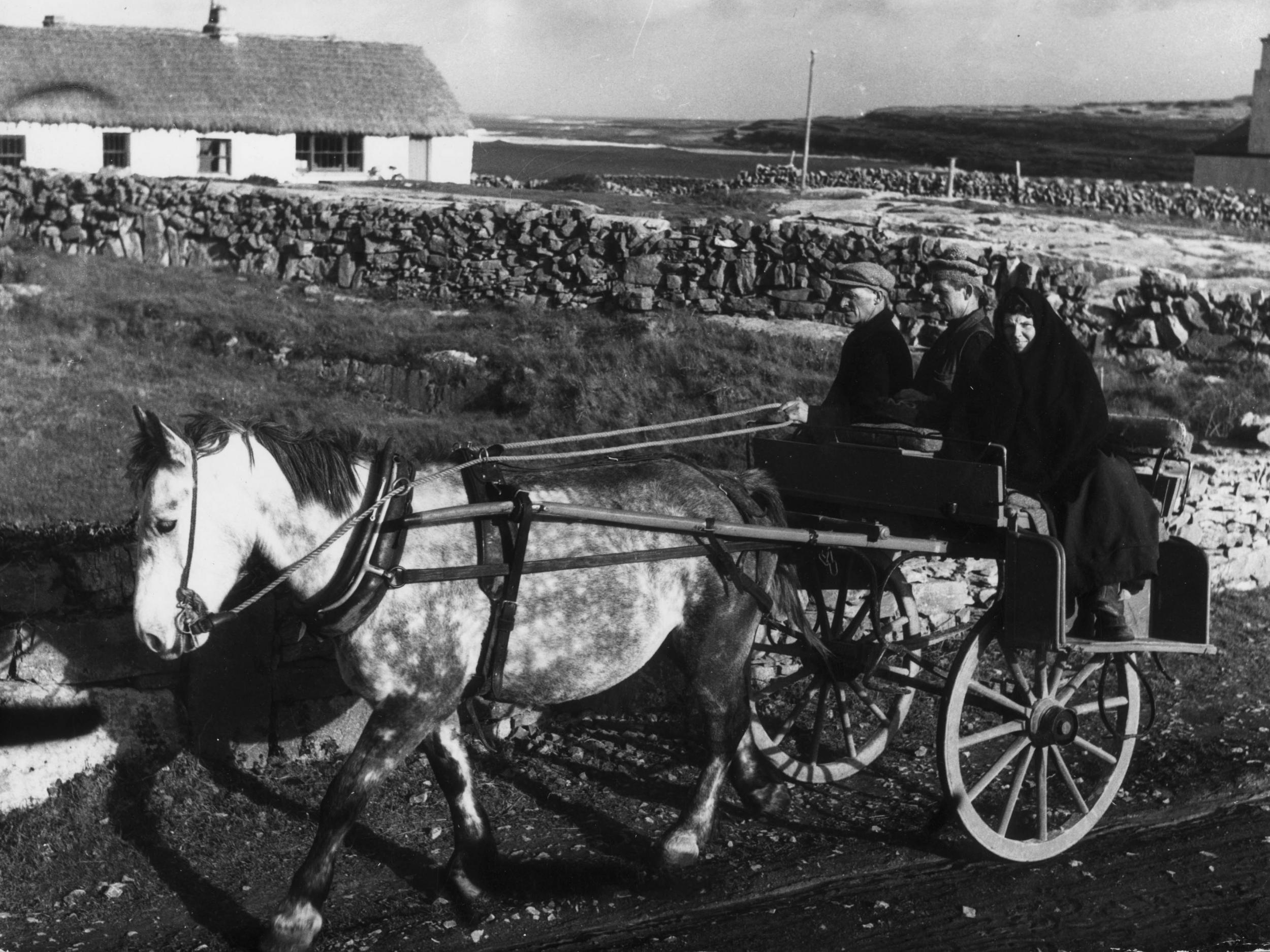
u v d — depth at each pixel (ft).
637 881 19.81
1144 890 20.13
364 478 18.25
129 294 54.75
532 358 44.06
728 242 52.90
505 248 57.00
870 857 21.02
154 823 20.68
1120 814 22.95
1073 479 20.85
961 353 22.48
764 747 23.16
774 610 23.39
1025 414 20.65
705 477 20.58
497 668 18.29
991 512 19.85
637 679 26.91
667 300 53.47
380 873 19.84
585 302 54.60
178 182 69.36
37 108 110.32
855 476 21.70
